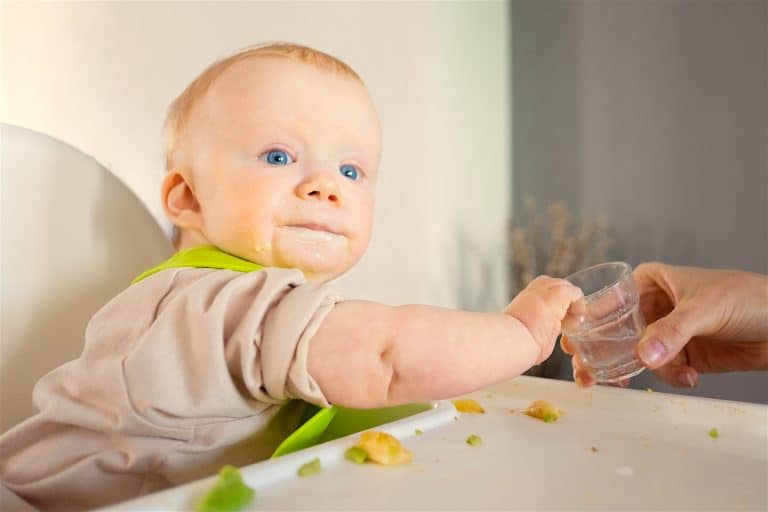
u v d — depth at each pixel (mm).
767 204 1312
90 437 453
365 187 576
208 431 433
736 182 1361
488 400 590
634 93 1562
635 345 601
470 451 417
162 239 724
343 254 538
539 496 329
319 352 393
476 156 1673
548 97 1742
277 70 547
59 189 645
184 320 419
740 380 1278
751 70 1352
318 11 1364
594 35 1655
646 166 1522
